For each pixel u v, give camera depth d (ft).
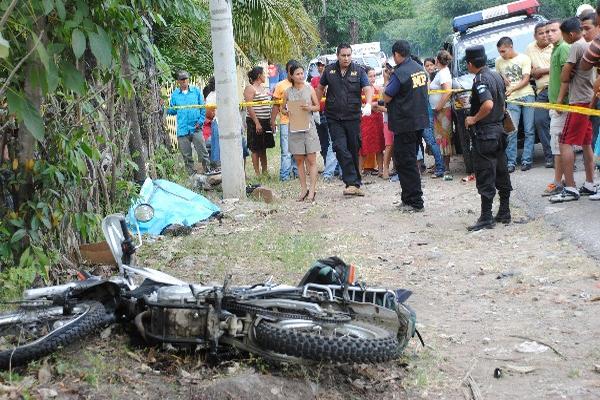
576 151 45.01
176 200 33.96
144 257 27.68
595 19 32.27
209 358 16.19
